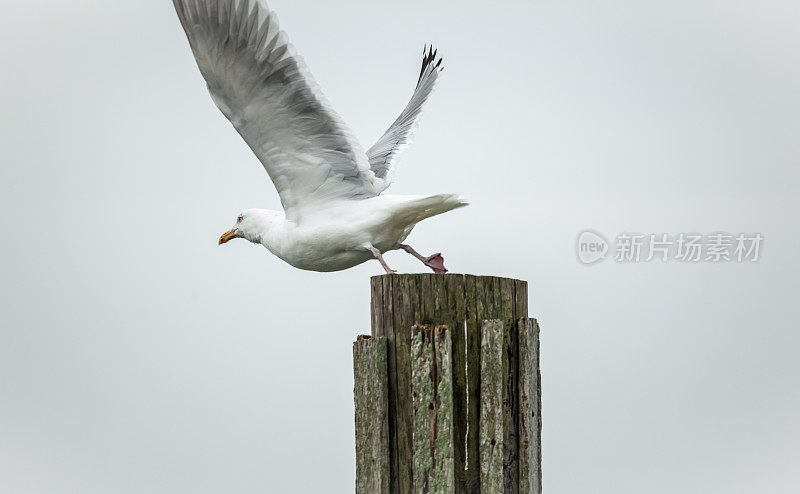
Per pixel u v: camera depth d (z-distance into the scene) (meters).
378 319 10.27
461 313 9.96
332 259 13.47
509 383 10.18
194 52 11.66
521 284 10.64
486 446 9.78
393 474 9.99
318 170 12.95
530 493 10.13
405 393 9.95
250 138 12.73
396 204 12.75
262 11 11.41
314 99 12.19
